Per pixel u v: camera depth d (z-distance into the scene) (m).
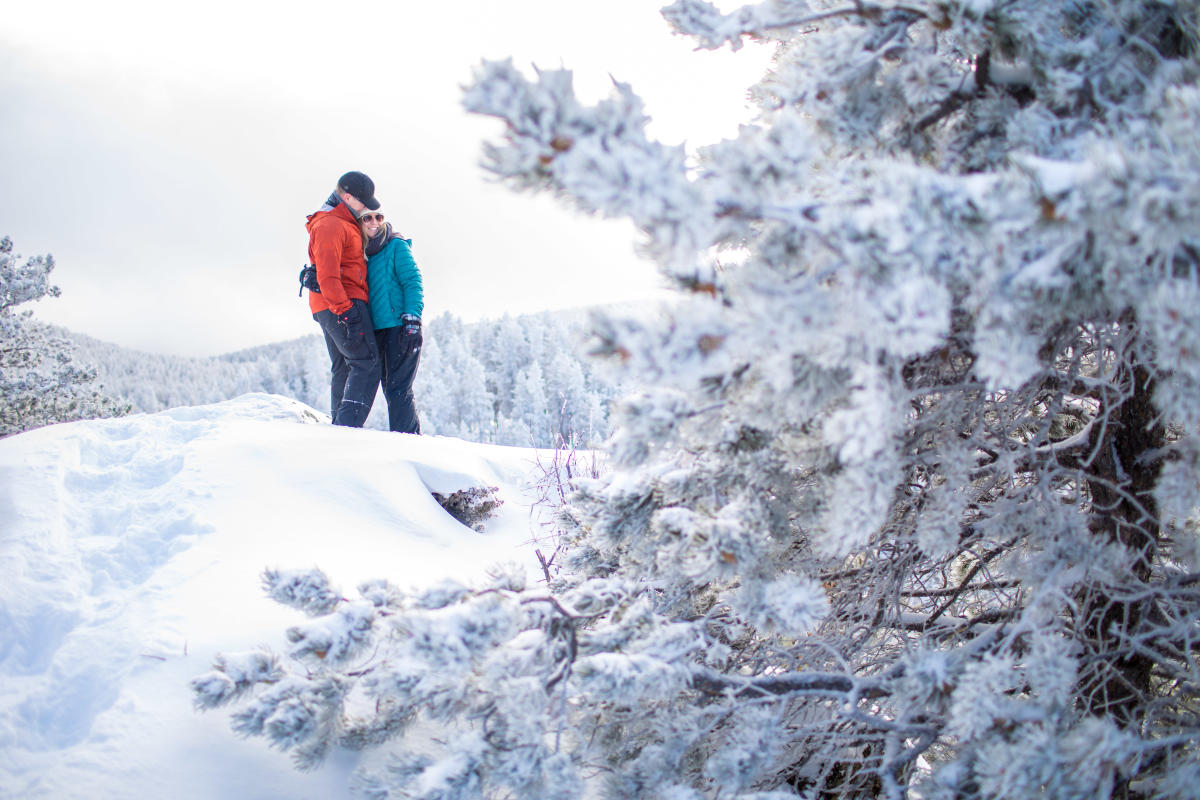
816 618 1.49
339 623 1.69
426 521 3.40
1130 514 1.87
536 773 1.47
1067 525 1.55
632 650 1.64
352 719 1.90
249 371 86.44
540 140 1.15
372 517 3.24
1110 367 1.95
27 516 2.88
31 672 2.23
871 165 1.36
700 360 1.13
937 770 1.45
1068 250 1.10
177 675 2.08
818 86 1.51
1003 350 1.17
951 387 1.52
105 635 2.27
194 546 2.73
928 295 1.09
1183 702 1.71
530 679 1.52
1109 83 1.38
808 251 1.22
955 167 1.49
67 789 1.73
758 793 1.41
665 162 1.16
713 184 1.20
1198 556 1.72
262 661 1.76
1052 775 1.21
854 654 2.00
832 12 1.45
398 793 1.45
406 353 4.90
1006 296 1.16
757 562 1.63
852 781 2.02
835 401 1.46
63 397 10.12
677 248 1.11
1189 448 1.41
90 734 1.89
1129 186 0.99
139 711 1.95
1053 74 1.36
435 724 2.07
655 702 1.75
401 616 1.55
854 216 1.11
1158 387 1.27
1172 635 1.57
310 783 1.84
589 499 2.09
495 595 1.58
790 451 1.62
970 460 1.60
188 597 2.42
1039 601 1.44
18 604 2.43
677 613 2.05
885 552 2.12
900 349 1.14
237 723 1.62
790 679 1.65
